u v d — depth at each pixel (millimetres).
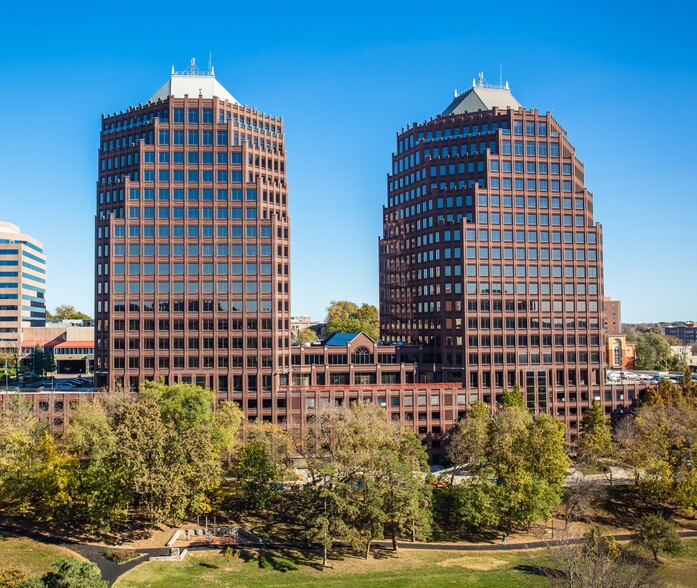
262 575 80000
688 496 97688
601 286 158250
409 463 93875
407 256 170000
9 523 92750
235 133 145625
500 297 153000
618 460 113750
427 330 160250
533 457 103125
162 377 134000
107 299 141375
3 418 102875
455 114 165250
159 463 83875
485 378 151000
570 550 76625
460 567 84000
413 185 169000
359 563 84750
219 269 141375
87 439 95438
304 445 110812
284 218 146250
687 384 146500
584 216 158500
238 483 111000
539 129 158000
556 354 154875
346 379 151750
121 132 148250
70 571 64812
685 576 82062
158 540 89875
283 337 144125
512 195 155375
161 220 140750
